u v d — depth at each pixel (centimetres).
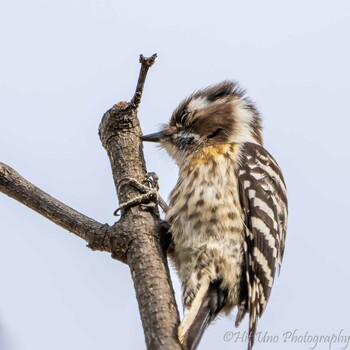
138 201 719
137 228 691
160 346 578
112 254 688
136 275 648
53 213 701
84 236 695
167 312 607
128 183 742
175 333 590
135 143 776
